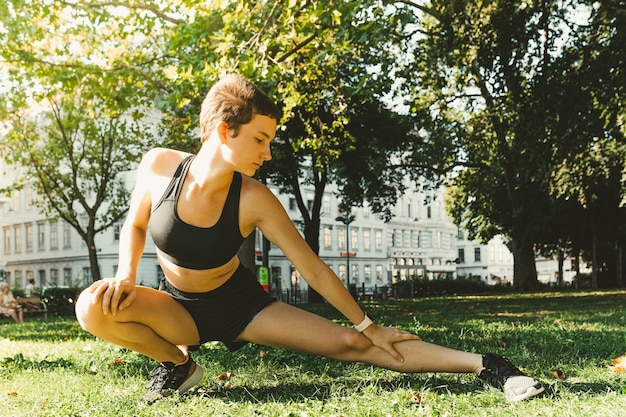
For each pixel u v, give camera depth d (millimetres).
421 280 42844
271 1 8945
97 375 4062
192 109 13547
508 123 15961
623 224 32281
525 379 2998
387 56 14211
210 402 3066
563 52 13898
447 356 3240
